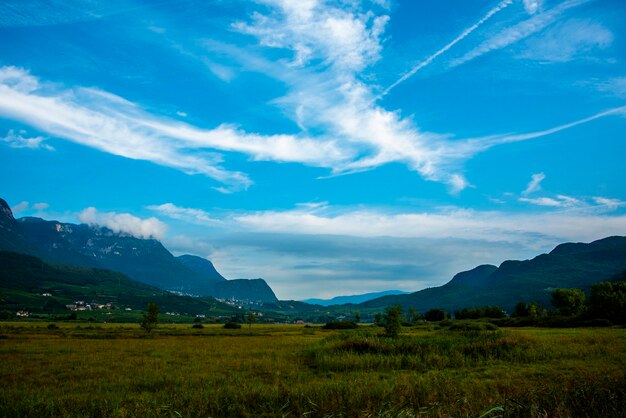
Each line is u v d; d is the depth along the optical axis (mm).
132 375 23609
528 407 10422
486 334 35188
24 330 81875
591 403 10375
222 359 31391
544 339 36812
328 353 30891
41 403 15852
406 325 113188
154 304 77188
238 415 14609
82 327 106062
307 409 14250
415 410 11594
